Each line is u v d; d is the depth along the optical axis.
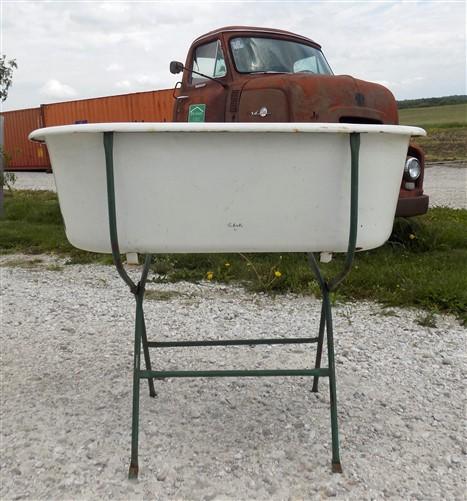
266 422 2.38
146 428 2.31
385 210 2.00
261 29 5.28
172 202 1.87
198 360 3.03
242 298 4.25
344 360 3.03
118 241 1.92
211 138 1.79
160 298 4.25
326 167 1.85
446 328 3.54
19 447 2.17
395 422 2.38
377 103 4.82
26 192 12.78
